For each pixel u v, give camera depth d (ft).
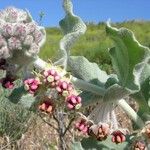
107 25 0.69
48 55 7.70
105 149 0.77
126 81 0.71
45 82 0.70
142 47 0.68
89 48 8.49
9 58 0.68
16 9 0.69
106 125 0.75
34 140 2.24
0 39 0.66
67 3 0.73
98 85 0.79
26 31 0.66
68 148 1.55
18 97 0.76
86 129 0.76
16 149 2.22
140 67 0.74
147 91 0.80
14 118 2.45
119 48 0.71
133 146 0.76
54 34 13.39
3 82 0.72
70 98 0.71
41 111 0.73
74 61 0.78
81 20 0.72
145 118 0.81
